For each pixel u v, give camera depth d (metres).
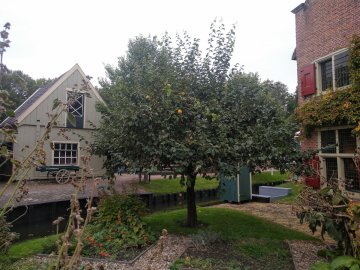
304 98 10.81
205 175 5.44
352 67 8.32
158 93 5.63
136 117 5.14
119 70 15.99
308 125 9.95
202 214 8.05
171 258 4.67
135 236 5.38
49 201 10.27
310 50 10.58
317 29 10.25
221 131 5.32
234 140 5.39
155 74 5.85
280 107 6.43
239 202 10.73
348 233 2.68
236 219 7.41
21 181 2.10
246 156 5.34
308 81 10.45
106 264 4.38
